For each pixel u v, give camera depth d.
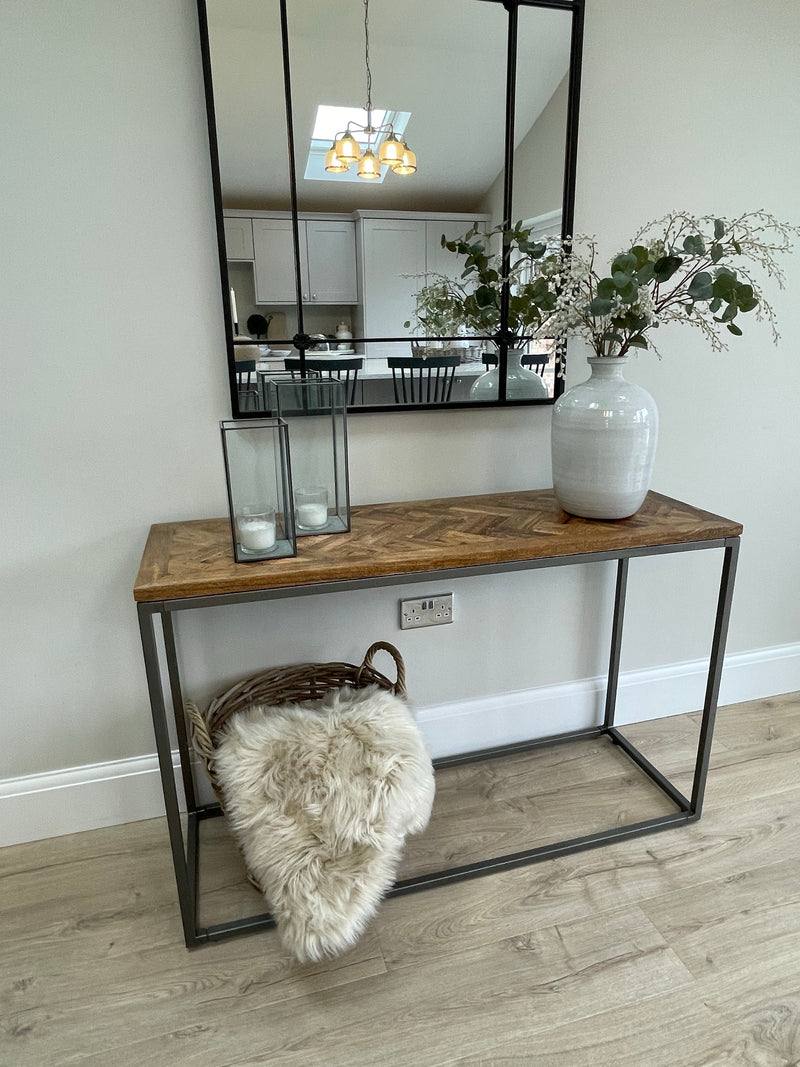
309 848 1.24
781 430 2.00
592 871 1.56
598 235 1.68
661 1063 1.15
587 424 1.43
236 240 1.41
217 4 1.29
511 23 1.46
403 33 1.40
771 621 2.21
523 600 1.89
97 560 1.54
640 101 1.62
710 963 1.34
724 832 1.68
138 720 1.68
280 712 1.50
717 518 1.54
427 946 1.38
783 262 1.85
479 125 1.49
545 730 2.03
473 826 1.70
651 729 2.10
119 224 1.36
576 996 1.27
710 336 1.55
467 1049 1.18
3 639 1.53
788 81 1.72
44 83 1.27
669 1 1.58
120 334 1.42
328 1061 1.16
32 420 1.42
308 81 1.37
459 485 1.76
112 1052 1.18
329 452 1.41
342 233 1.47
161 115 1.34
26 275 1.34
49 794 1.64
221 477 1.57
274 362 1.50
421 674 1.86
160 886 1.53
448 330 1.60
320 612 1.72
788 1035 1.20
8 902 1.48
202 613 1.63
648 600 2.03
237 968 1.34
